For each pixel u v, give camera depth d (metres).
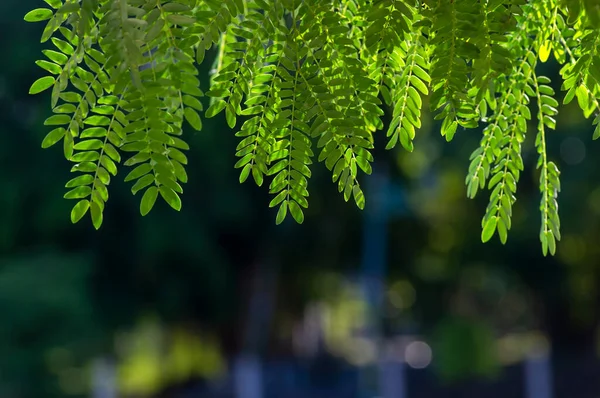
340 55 1.24
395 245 20.52
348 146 1.27
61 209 11.52
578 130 13.09
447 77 1.23
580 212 14.73
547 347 22.89
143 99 1.15
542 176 1.51
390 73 1.30
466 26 1.21
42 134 10.19
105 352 13.46
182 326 17.89
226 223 14.66
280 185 1.28
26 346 9.74
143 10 1.13
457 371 15.80
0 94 10.65
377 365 14.36
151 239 12.52
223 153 10.80
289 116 1.26
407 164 15.12
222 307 15.67
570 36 1.36
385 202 14.41
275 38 1.25
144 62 1.14
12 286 9.77
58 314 9.84
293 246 17.36
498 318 29.84
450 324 16.36
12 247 11.70
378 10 1.22
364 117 1.27
